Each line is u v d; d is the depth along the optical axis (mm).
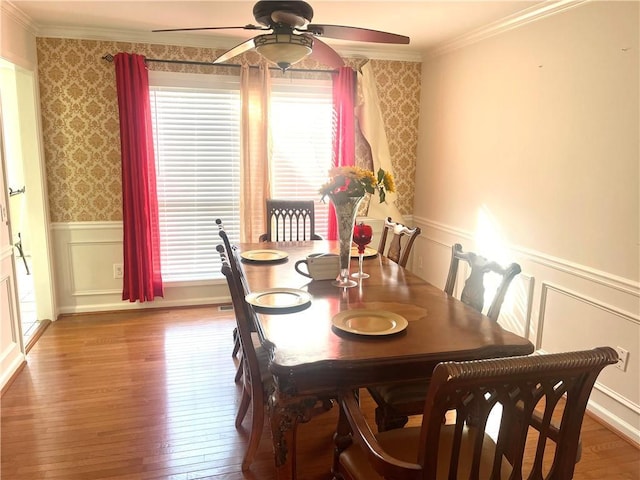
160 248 4281
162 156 4203
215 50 4113
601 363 1177
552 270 2982
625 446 2418
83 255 4125
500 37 3445
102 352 3420
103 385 2945
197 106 4195
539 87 3062
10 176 5695
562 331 2914
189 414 2641
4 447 2320
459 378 1073
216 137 4277
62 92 3855
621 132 2455
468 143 3908
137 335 3736
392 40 2533
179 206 4320
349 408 1575
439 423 1183
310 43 2355
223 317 4168
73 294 4156
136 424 2533
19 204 5773
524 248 3252
